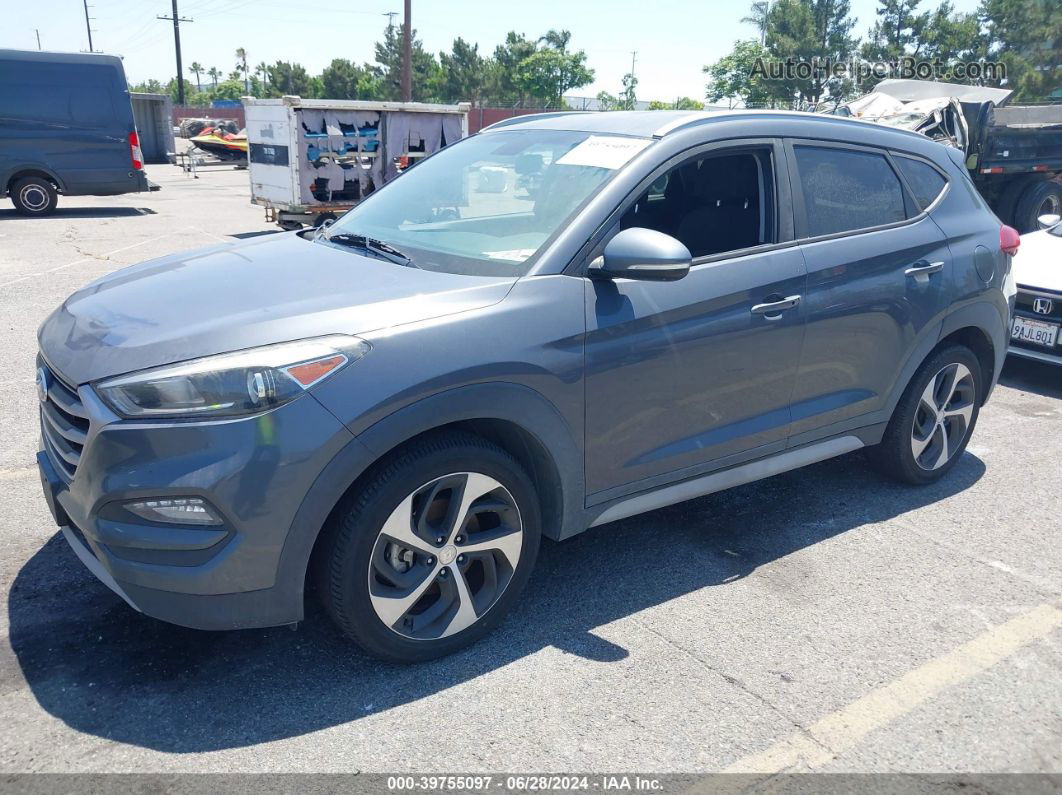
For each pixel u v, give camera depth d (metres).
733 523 4.04
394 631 2.78
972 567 3.68
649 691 2.79
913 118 11.38
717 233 3.48
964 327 4.27
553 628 3.14
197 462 2.42
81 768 2.39
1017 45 46.47
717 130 3.45
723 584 3.49
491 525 3.02
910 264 3.97
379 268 3.09
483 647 3.01
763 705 2.74
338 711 2.65
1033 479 4.66
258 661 2.89
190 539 2.45
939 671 2.95
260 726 2.58
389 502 2.64
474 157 3.85
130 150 16.03
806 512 4.18
